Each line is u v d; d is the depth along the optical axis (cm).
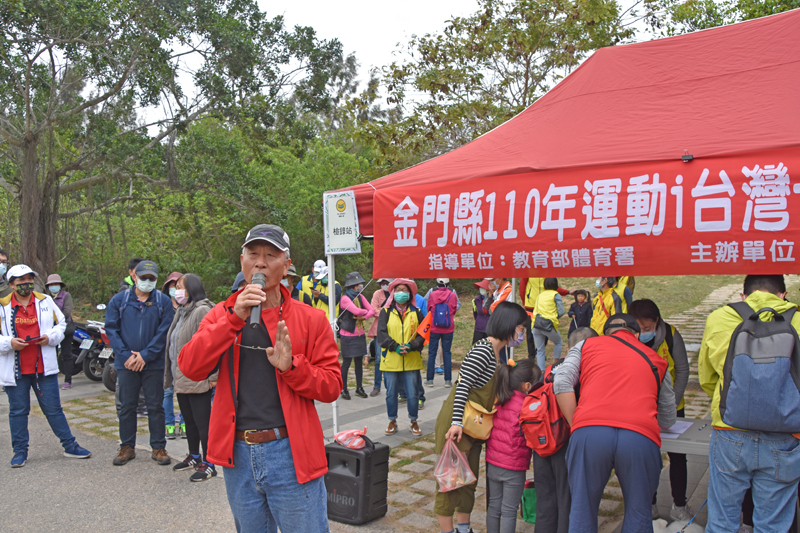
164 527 406
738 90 363
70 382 897
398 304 632
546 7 1134
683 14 1105
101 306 934
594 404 311
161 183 1644
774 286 312
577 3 1112
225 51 1523
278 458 237
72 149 1540
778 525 290
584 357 332
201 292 514
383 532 403
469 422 358
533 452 361
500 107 1211
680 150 326
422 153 1311
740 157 306
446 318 908
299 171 1780
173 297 662
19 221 1405
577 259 345
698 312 1505
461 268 388
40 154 1442
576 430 312
